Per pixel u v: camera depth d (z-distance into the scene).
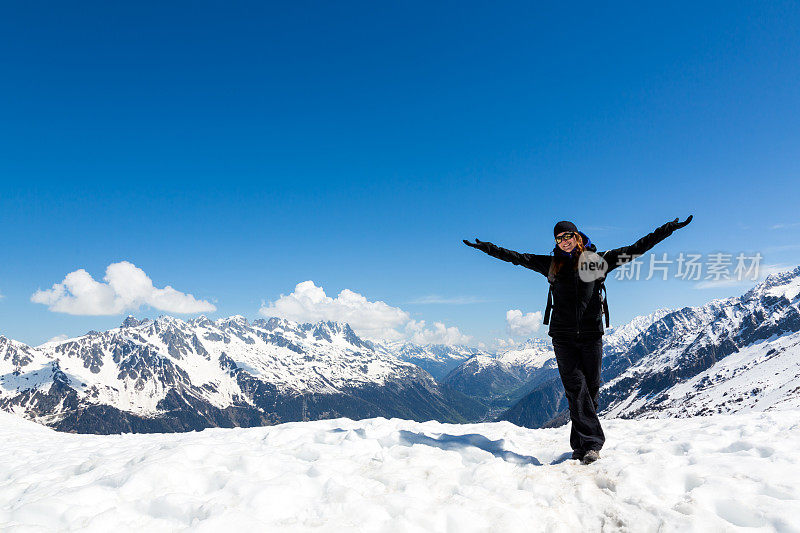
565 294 3.97
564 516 2.94
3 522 2.97
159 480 3.45
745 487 2.93
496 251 4.14
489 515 2.90
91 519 2.90
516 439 5.21
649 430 5.28
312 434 5.15
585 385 4.03
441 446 4.53
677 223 3.71
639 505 2.89
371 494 3.22
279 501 3.08
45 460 5.16
